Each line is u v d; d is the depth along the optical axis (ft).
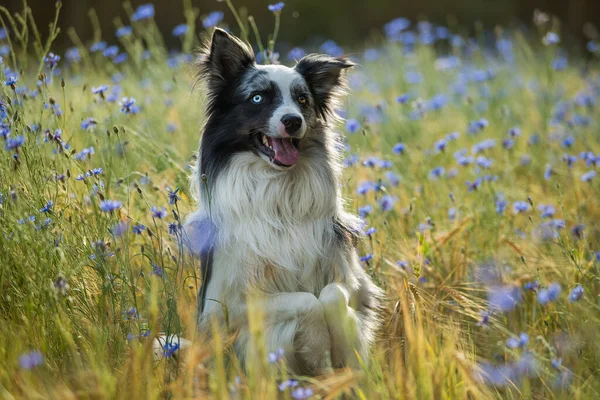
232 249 19.58
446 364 17.04
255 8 81.87
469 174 31.71
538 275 21.15
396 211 26.96
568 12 87.71
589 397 16.61
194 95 28.91
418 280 21.61
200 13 75.41
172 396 16.39
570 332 19.77
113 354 17.28
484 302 21.17
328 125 21.83
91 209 22.15
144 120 30.71
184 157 29.96
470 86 47.62
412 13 91.61
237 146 20.34
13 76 20.56
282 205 19.85
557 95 43.57
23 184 19.34
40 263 18.25
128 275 18.85
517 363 17.20
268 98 20.49
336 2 87.92
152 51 35.65
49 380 15.87
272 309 19.04
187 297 21.47
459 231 24.81
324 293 19.12
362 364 16.76
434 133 39.86
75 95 34.60
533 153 34.24
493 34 82.43
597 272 20.79
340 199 21.53
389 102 38.47
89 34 67.31
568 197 29.55
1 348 16.61
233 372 17.21
